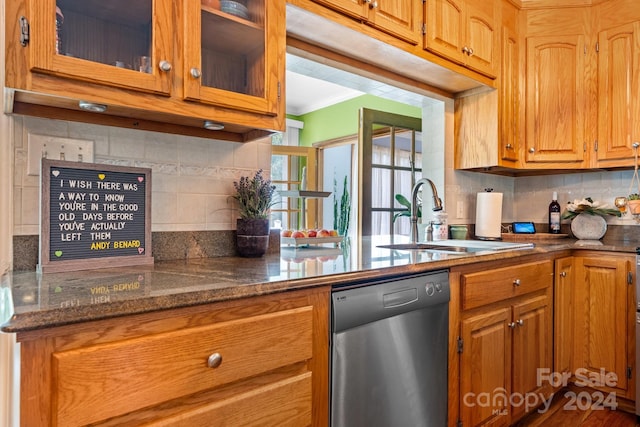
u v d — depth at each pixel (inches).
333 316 43.6
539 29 98.9
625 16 90.7
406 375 52.5
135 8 42.9
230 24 50.5
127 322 30.0
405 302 51.3
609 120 92.7
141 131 53.2
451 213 101.9
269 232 63.2
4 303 29.0
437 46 77.5
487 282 65.0
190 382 32.6
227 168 61.1
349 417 45.4
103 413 28.4
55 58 36.2
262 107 50.4
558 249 83.4
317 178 199.9
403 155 132.2
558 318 84.5
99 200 46.2
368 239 100.0
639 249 78.5
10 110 42.3
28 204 44.6
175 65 43.8
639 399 78.8
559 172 109.7
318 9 59.4
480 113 96.7
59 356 26.8
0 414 39.2
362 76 81.4
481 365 64.6
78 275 41.1
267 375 38.4
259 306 37.7
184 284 36.1
